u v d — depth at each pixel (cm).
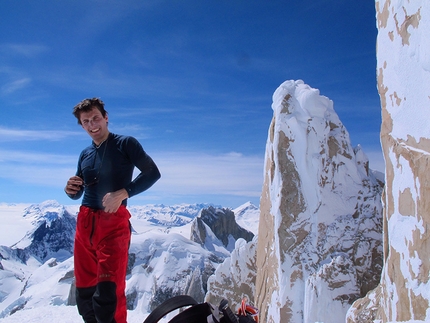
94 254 360
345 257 923
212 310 139
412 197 280
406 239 289
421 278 264
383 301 372
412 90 280
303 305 918
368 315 478
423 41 258
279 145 1068
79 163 400
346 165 1023
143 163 362
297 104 1091
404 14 289
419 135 270
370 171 1110
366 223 966
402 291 295
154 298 7519
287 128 1069
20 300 8056
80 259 363
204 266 8312
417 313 265
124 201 369
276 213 1026
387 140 334
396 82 309
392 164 322
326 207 990
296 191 1023
